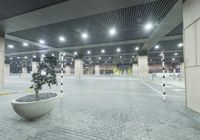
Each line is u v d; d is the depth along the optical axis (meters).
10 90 9.37
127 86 12.59
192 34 4.38
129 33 10.45
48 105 3.71
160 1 5.54
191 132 2.89
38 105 3.45
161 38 11.78
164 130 3.00
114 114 4.14
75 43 14.26
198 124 3.31
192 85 4.47
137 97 6.92
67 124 3.38
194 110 4.38
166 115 4.00
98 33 10.38
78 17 7.05
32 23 7.82
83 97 6.98
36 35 10.98
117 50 18.91
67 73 39.69
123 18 7.46
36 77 3.96
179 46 16.42
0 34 9.45
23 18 7.11
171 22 7.82
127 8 6.22
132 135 2.79
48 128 3.15
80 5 5.77
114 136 2.76
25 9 6.18
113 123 3.44
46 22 7.69
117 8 6.05
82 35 11.02
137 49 18.25
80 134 2.85
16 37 11.37
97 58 29.20
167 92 8.52
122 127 3.19
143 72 19.56
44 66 4.07
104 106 5.11
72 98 6.71
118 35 11.10
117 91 9.20
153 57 28.22
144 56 19.45
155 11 6.53
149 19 7.47
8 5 5.81
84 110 4.58
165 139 2.62
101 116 3.97
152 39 12.12
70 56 25.42
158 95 7.49
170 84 14.28
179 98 6.57
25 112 3.35
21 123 3.45
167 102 5.72
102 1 5.45
